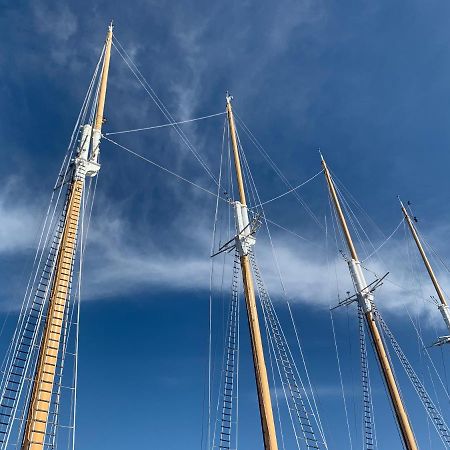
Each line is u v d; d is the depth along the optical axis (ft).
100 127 74.84
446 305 126.62
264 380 66.23
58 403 48.85
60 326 51.83
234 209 87.51
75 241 59.41
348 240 122.62
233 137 102.94
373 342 104.42
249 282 77.71
